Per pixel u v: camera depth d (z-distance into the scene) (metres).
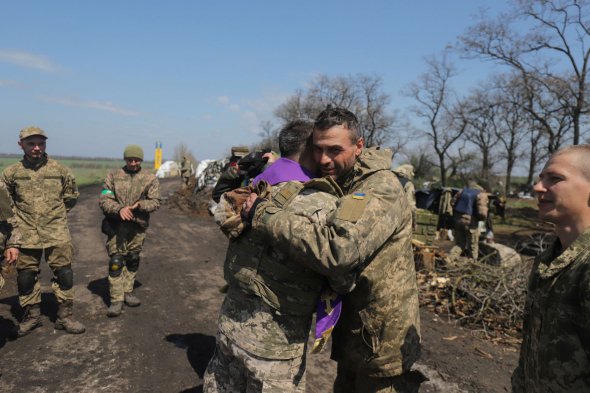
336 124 1.85
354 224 1.66
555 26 18.97
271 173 1.95
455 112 33.69
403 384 2.16
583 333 1.25
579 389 1.28
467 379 3.56
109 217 4.74
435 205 8.58
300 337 1.86
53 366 3.55
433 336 4.44
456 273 5.85
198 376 3.49
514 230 14.25
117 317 4.63
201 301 5.26
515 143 35.62
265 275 1.78
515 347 4.26
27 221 3.98
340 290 1.77
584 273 1.27
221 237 9.56
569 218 1.42
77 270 6.39
